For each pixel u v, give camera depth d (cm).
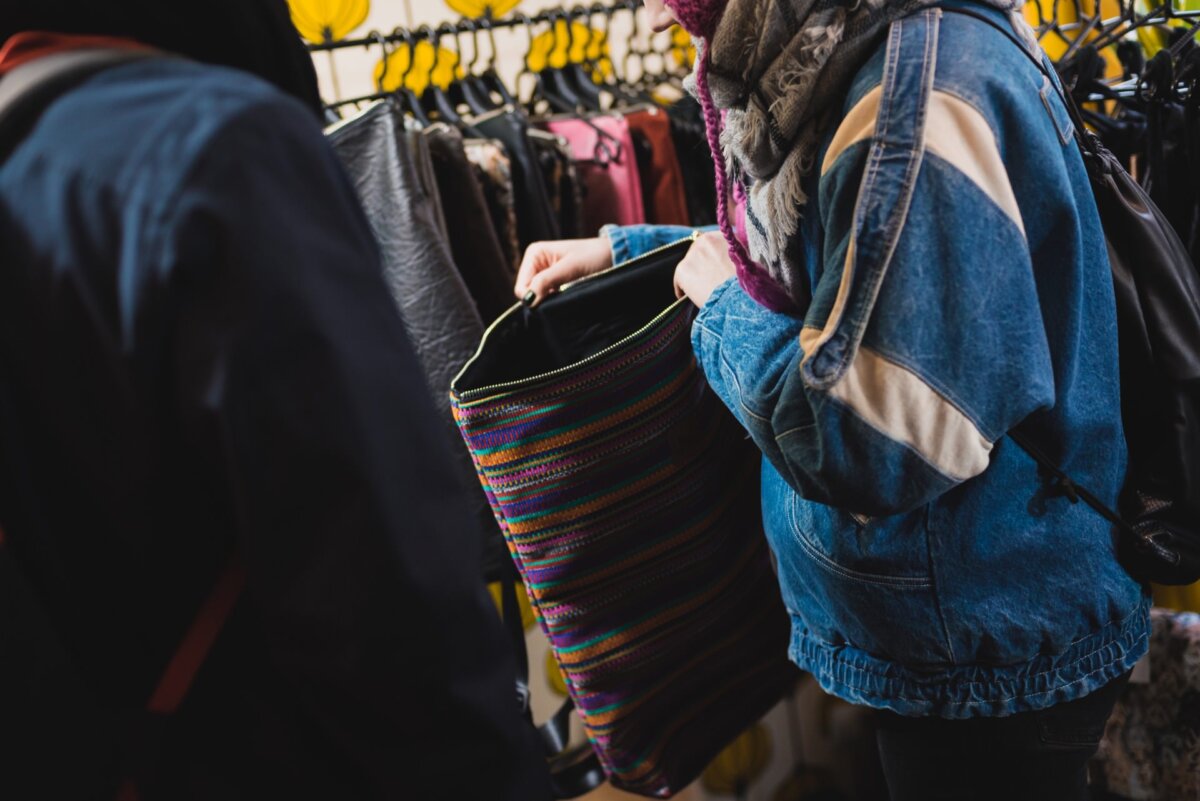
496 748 62
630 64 219
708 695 129
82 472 59
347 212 61
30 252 56
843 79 76
